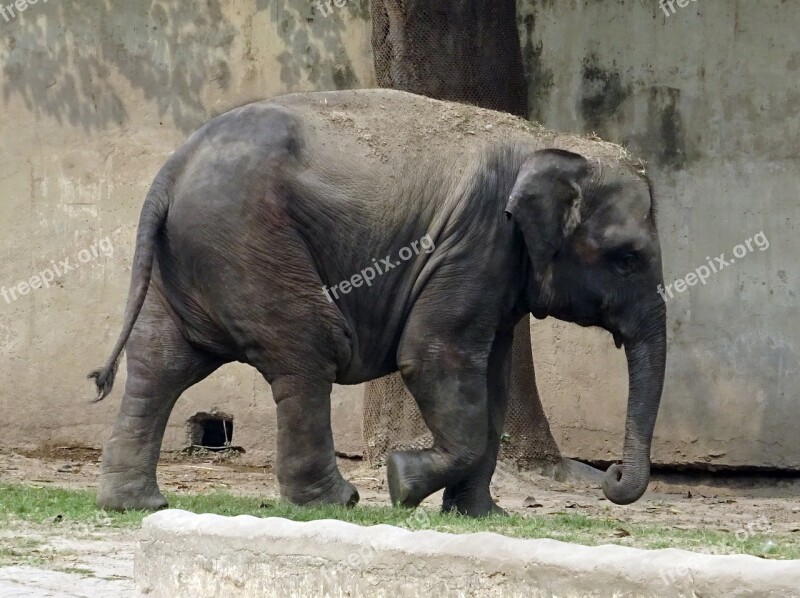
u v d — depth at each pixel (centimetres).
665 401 1820
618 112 1848
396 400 1698
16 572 857
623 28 1848
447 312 1188
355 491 1213
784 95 1802
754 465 1795
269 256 1169
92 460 1956
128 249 1977
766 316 1798
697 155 1823
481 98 1678
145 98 1981
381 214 1194
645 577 551
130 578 842
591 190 1195
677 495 1723
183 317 1200
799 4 1795
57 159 2002
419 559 627
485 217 1196
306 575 672
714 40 1820
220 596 707
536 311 1216
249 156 1177
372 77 1912
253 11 1955
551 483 1670
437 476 1184
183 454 1964
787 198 1798
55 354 1992
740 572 525
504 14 1697
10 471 1750
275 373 1184
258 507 1203
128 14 1986
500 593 598
